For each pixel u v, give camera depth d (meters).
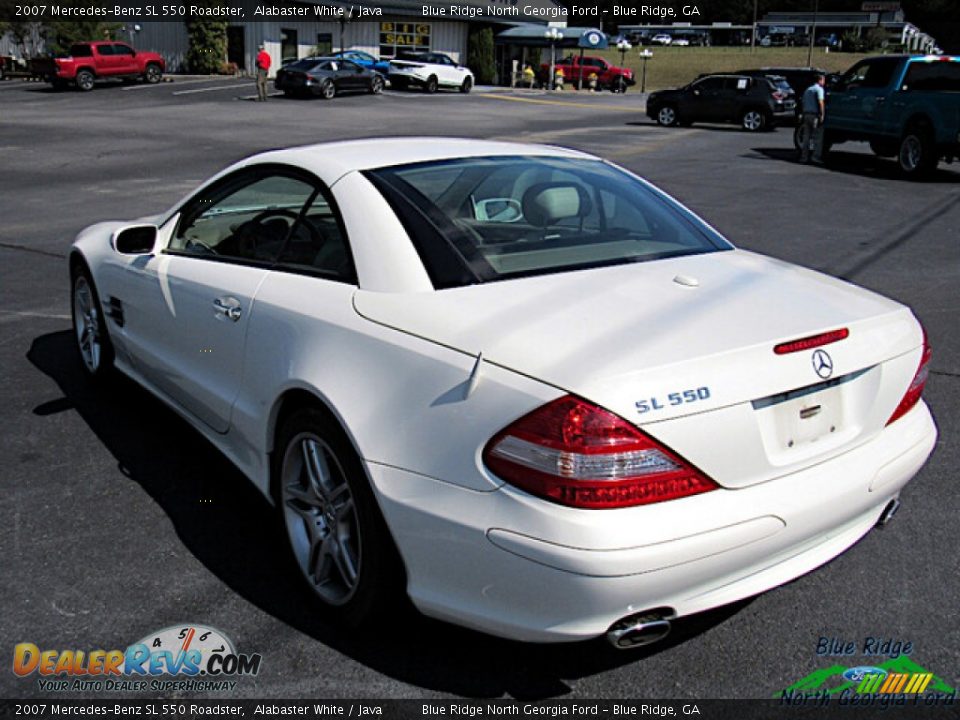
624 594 2.27
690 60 79.12
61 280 7.85
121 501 3.84
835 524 2.64
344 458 2.77
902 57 16.44
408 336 2.69
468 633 2.96
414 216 3.04
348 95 35.66
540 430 2.29
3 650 2.84
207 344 3.62
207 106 29.89
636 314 2.63
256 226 3.58
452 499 2.44
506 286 2.82
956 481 4.11
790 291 2.95
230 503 3.84
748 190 13.95
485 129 24.00
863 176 16.12
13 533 3.55
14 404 4.94
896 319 2.92
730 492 2.42
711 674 2.78
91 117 25.77
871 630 3.00
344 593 2.98
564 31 47.91
